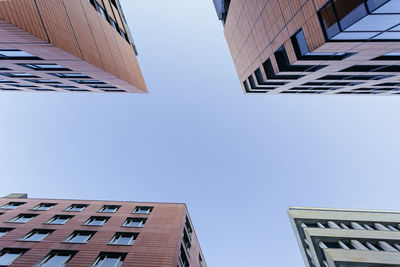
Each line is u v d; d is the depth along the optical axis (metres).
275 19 16.94
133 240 20.53
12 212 26.27
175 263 17.84
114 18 25.11
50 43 10.91
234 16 25.91
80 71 18.14
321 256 23.27
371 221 27.72
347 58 16.02
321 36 12.92
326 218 28.86
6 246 19.27
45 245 19.53
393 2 8.82
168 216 24.73
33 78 22.22
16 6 8.55
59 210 26.98
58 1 11.99
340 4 10.87
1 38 10.12
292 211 31.67
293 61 16.77
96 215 25.31
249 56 25.34
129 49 27.72
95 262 17.66
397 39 12.86
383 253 20.06
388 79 23.09
